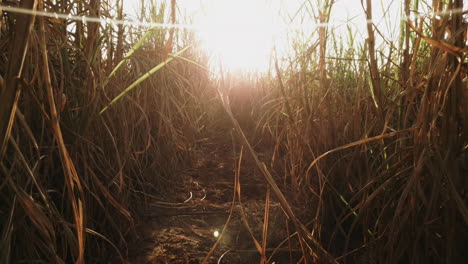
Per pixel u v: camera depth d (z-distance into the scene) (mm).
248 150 884
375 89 1070
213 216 1707
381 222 1063
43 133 1025
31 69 913
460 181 850
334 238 1351
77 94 1248
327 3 1440
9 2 806
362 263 1167
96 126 1326
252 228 1550
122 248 1317
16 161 812
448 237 860
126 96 1581
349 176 1404
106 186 1336
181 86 2643
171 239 1435
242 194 1992
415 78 1062
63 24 1154
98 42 1210
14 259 876
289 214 933
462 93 802
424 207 942
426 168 917
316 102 1569
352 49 1626
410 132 1062
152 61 2053
